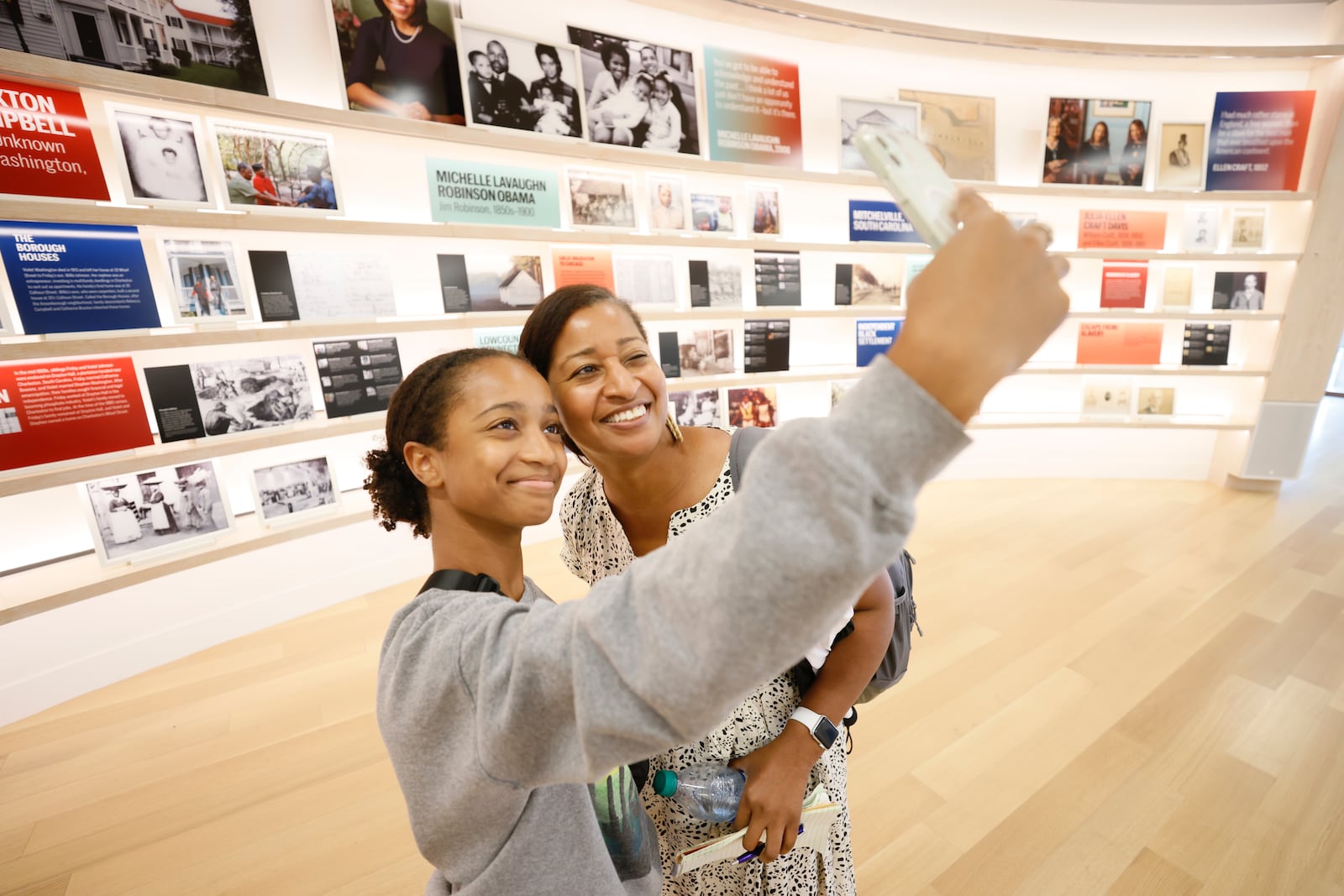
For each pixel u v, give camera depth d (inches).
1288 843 57.6
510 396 19.5
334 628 100.5
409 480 22.7
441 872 22.3
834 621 11.2
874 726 74.7
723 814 29.4
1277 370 144.9
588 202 115.6
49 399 78.6
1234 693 78.3
